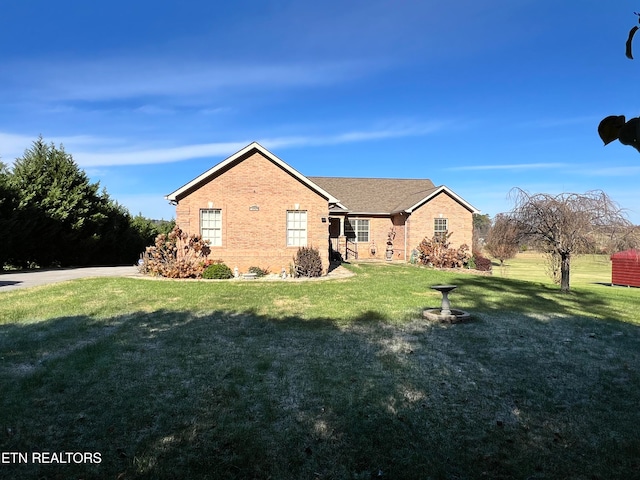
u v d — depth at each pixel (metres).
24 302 10.66
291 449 3.81
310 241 18.08
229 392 5.04
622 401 4.97
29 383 5.20
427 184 31.97
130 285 13.77
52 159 24.12
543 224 13.80
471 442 3.99
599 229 13.12
